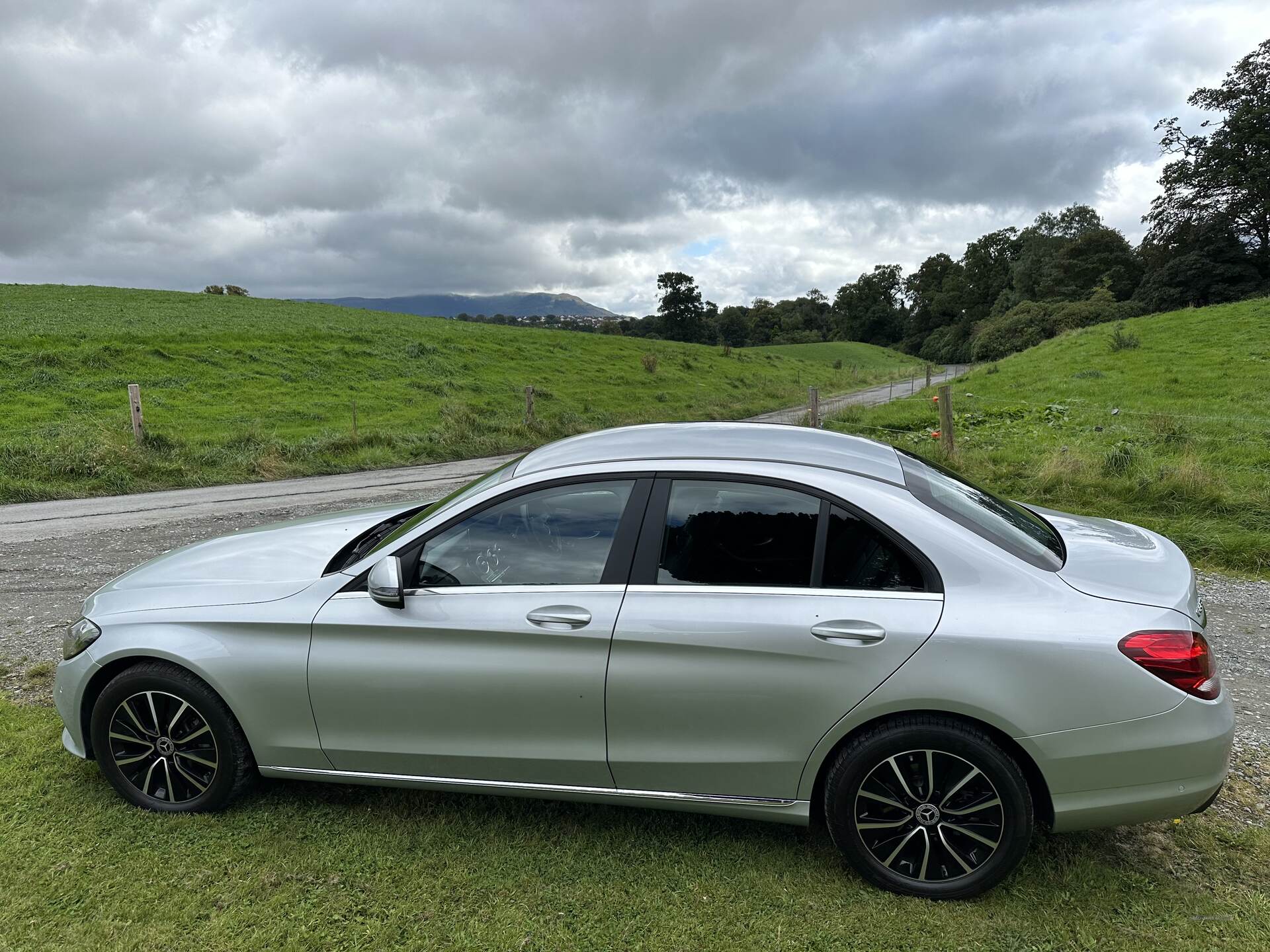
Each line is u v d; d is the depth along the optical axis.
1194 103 62.69
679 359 45.53
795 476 2.77
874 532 2.65
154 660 3.09
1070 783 2.48
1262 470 9.60
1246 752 3.61
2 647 4.95
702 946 2.45
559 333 49.34
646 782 2.79
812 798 2.74
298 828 3.05
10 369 21.48
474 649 2.80
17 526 9.12
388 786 3.02
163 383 22.22
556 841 2.99
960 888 2.61
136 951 2.41
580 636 2.70
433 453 16.97
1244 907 2.59
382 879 2.76
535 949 2.44
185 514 9.85
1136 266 85.12
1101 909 2.60
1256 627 5.25
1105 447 11.29
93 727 3.11
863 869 2.69
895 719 2.59
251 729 3.00
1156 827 3.04
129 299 44.62
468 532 2.93
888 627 2.52
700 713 2.67
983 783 2.55
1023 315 78.62
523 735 2.82
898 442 13.23
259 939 2.47
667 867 2.83
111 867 2.80
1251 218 60.75
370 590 2.80
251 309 43.59
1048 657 2.44
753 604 2.64
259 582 3.13
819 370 59.31
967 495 3.12
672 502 2.82
